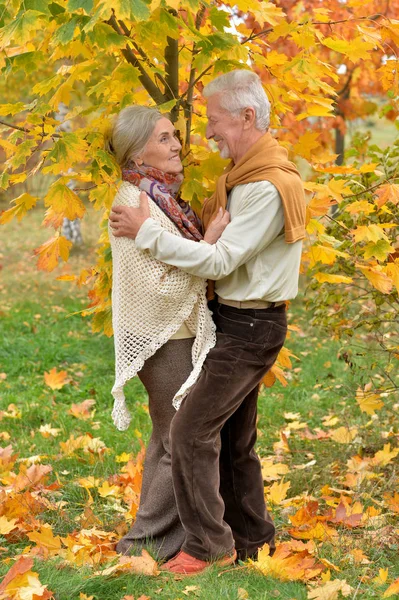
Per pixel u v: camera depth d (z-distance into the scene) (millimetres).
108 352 8297
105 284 4047
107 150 3422
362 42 3504
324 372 7168
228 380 3168
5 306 10602
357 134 4988
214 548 3275
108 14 2713
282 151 3238
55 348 8156
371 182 4430
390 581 3299
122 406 3387
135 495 4355
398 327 5543
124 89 3480
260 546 3506
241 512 3508
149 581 3223
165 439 3463
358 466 4785
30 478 4480
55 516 4102
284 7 6930
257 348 3195
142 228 3160
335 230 4453
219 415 3205
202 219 3410
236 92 3168
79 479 4578
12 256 15148
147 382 3428
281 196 3059
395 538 3719
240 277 3193
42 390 6832
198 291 3256
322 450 5277
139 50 3629
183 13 3908
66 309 10352
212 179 3641
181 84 5016
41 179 13250
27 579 3049
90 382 7207
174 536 3490
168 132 3299
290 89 4062
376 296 4492
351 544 3646
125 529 3898
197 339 3250
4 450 4992
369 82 8875
